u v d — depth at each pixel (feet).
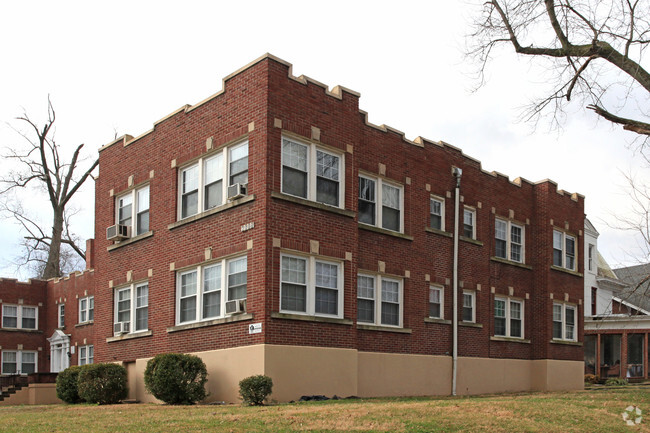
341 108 68.03
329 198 65.87
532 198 98.89
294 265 61.72
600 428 41.96
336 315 64.69
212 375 62.59
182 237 70.23
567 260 101.50
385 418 41.91
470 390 81.97
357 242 67.26
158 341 71.72
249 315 59.41
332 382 62.18
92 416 47.52
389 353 72.02
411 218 77.66
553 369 93.97
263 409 47.96
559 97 65.72
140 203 79.15
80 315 132.46
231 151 65.77
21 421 45.47
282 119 62.18
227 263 64.23
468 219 87.51
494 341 87.86
